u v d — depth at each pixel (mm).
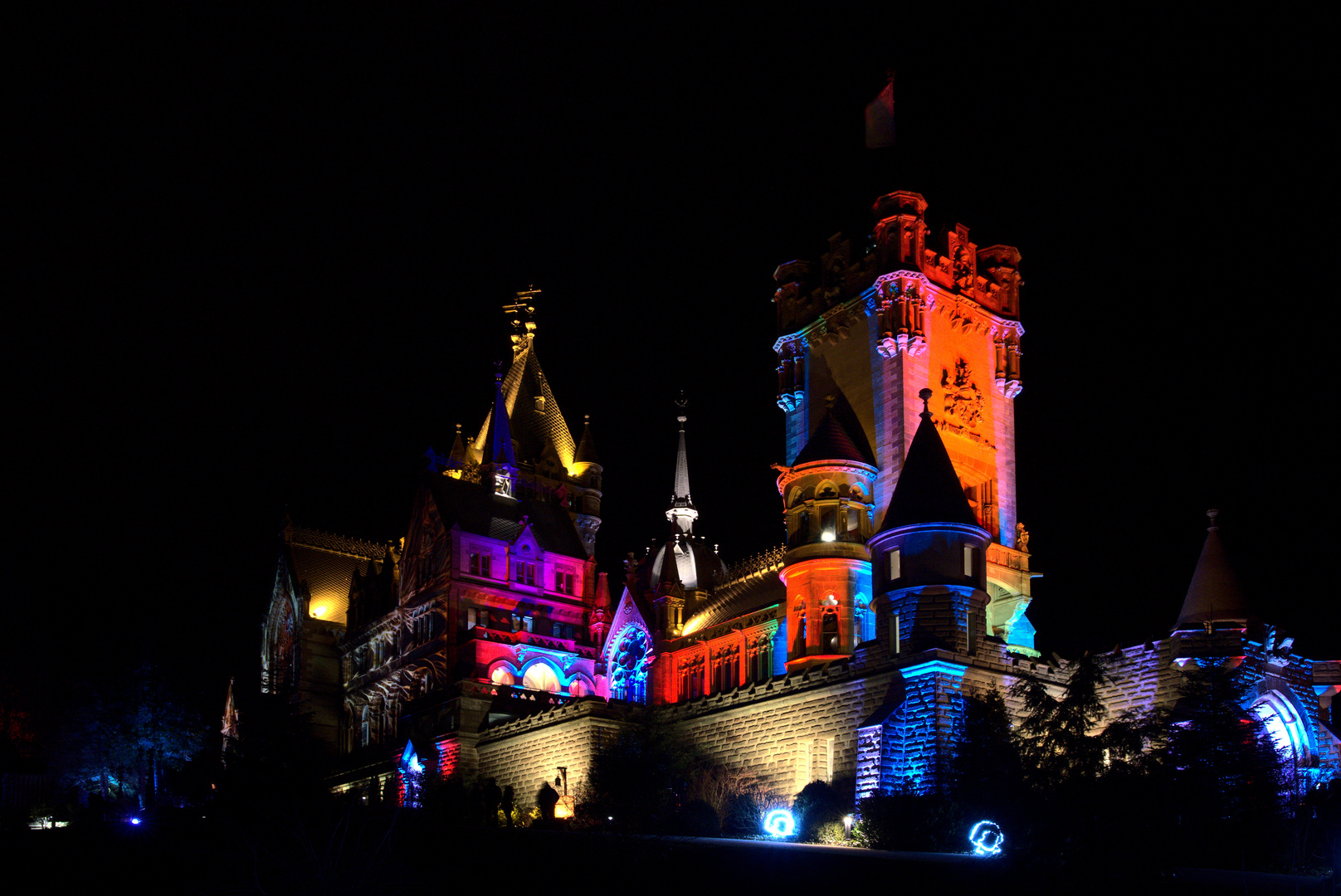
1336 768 56844
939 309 78188
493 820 67938
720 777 65250
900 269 76125
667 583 88500
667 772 64188
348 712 106562
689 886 40344
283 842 46094
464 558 94938
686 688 85375
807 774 61969
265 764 61094
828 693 62000
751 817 60562
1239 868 42906
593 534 117875
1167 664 56406
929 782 54562
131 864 48656
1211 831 43812
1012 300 81875
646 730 70562
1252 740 49750
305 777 60844
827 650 70438
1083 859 36688
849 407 77938
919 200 78688
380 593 106875
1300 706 56906
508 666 92812
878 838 49938
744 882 40281
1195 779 44094
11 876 48375
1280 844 43281
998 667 58219
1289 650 58406
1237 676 52406
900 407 74125
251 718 63719
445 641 92625
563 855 44781
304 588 112625
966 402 77688
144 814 68062
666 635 87000
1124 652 58344
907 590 58875
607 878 41906
